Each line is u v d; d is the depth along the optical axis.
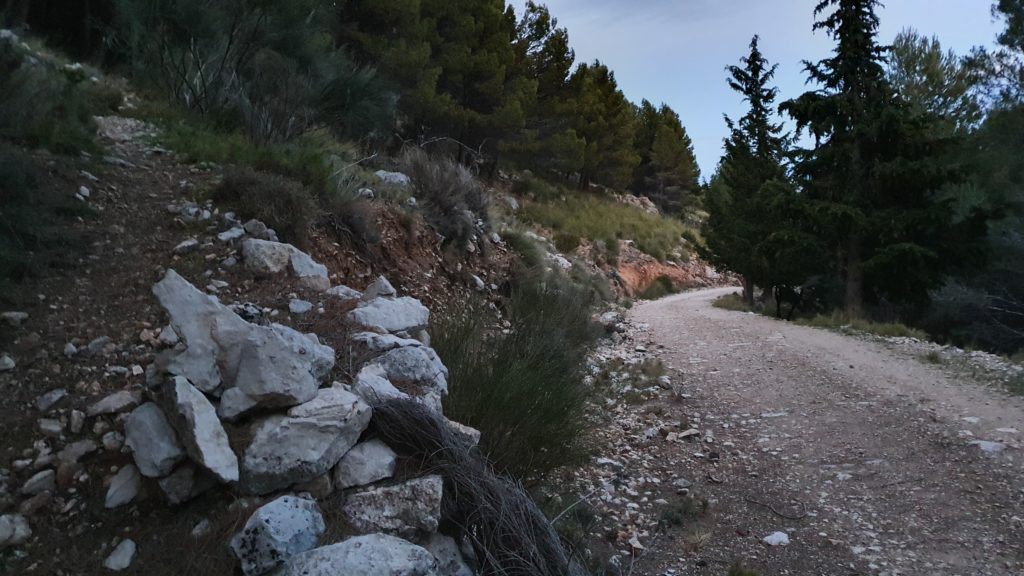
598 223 34.03
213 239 5.96
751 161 23.48
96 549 3.28
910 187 17.62
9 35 8.84
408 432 3.89
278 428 3.56
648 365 9.52
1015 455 5.87
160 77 10.60
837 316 15.01
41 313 4.52
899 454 6.06
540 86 33.09
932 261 17.20
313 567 2.87
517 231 13.23
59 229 5.26
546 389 5.64
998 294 18.12
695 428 6.89
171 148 7.83
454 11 23.55
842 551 4.51
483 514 3.66
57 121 7.01
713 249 24.59
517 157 29.61
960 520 4.84
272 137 9.51
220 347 3.86
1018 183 19.05
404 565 2.88
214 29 11.08
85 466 3.63
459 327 6.44
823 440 6.53
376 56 19.80
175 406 3.48
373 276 7.64
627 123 44.81
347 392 3.96
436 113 21.44
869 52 18.14
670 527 4.88
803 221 18.84
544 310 9.76
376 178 9.87
